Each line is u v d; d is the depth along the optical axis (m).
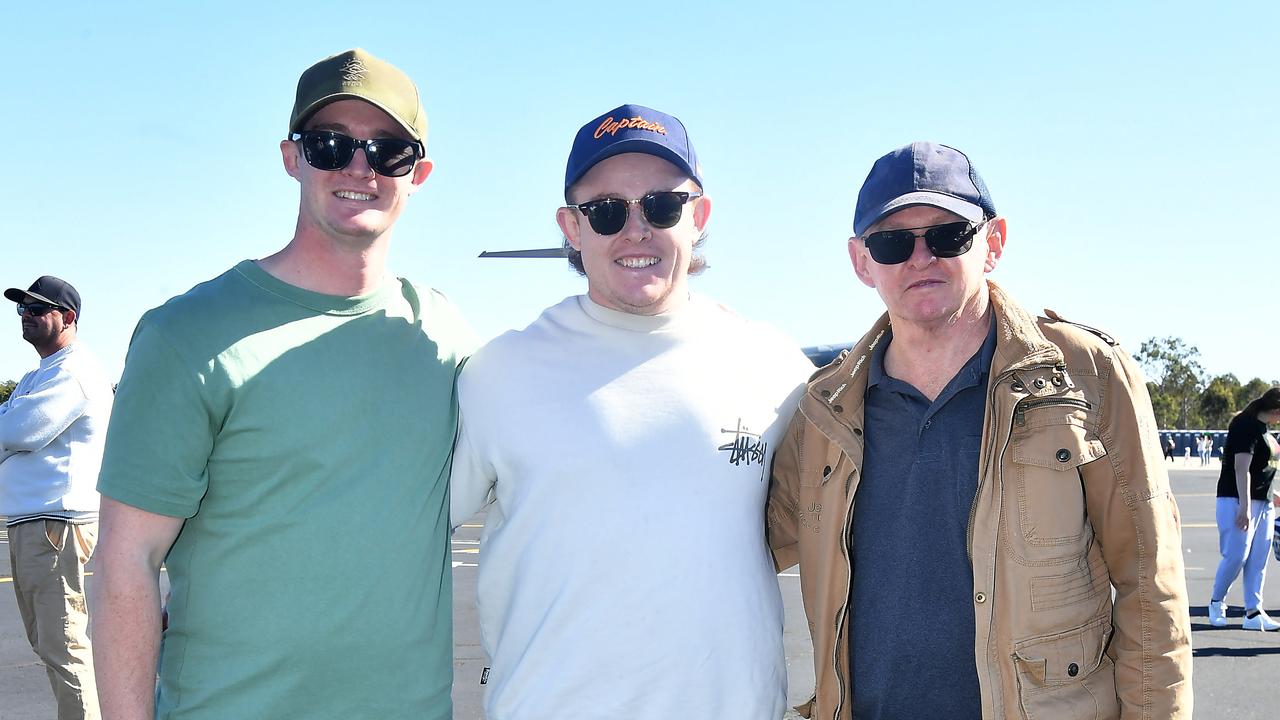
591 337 2.26
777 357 2.44
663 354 2.24
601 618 2.04
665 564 2.06
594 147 2.25
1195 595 8.45
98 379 4.45
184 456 1.94
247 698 1.96
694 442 2.15
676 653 2.04
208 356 1.97
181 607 2.02
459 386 2.30
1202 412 63.41
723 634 2.08
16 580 4.34
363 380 2.12
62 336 4.43
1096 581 2.09
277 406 2.01
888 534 2.14
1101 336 2.13
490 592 2.21
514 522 2.15
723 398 2.23
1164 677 1.97
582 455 2.12
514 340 2.30
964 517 2.07
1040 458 2.02
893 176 2.18
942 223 2.12
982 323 2.20
